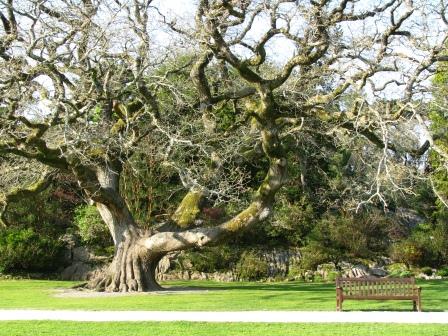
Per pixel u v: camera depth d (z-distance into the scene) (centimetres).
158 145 2972
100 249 3888
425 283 3025
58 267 3853
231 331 1326
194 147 2758
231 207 3725
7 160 2966
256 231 4141
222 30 2272
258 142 2691
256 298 2161
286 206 4250
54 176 2620
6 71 2005
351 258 4097
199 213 2673
